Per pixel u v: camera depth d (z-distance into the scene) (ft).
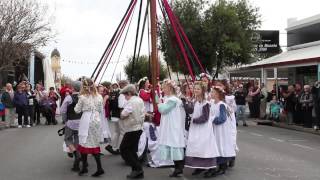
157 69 33.60
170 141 28.02
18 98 61.93
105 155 36.47
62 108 30.17
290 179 27.76
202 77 31.32
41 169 30.60
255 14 99.19
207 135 27.71
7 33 80.74
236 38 94.68
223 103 29.07
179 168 28.37
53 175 28.66
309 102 60.54
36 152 37.88
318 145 44.68
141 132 27.78
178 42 34.71
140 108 27.71
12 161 33.63
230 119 29.86
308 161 34.55
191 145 27.84
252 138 49.65
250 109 77.77
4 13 80.94
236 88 68.44
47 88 88.28
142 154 31.53
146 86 34.47
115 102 35.94
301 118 64.23
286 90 73.26
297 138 50.70
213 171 28.43
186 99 29.22
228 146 29.27
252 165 32.50
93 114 28.09
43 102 66.54
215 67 98.02
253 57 100.37
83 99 28.07
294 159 35.45
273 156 36.81
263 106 76.18
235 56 95.91
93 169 30.55
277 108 69.87
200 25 94.32
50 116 67.00
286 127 63.87
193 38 94.53
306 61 64.64
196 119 27.73
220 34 93.66
